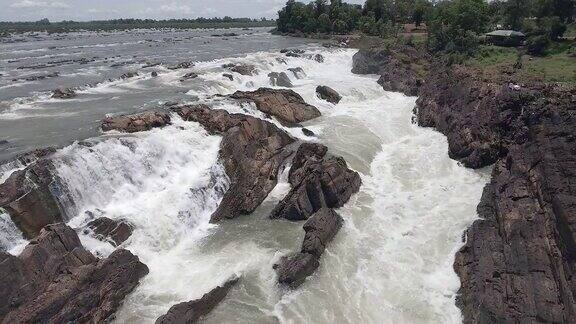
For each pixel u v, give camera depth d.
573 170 30.27
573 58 61.78
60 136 42.94
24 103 55.62
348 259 33.34
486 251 31.19
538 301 25.77
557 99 41.06
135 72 74.56
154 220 36.09
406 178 46.16
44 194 32.66
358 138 54.53
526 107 44.31
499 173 39.78
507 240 31.14
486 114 49.69
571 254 26.11
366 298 29.75
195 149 43.81
